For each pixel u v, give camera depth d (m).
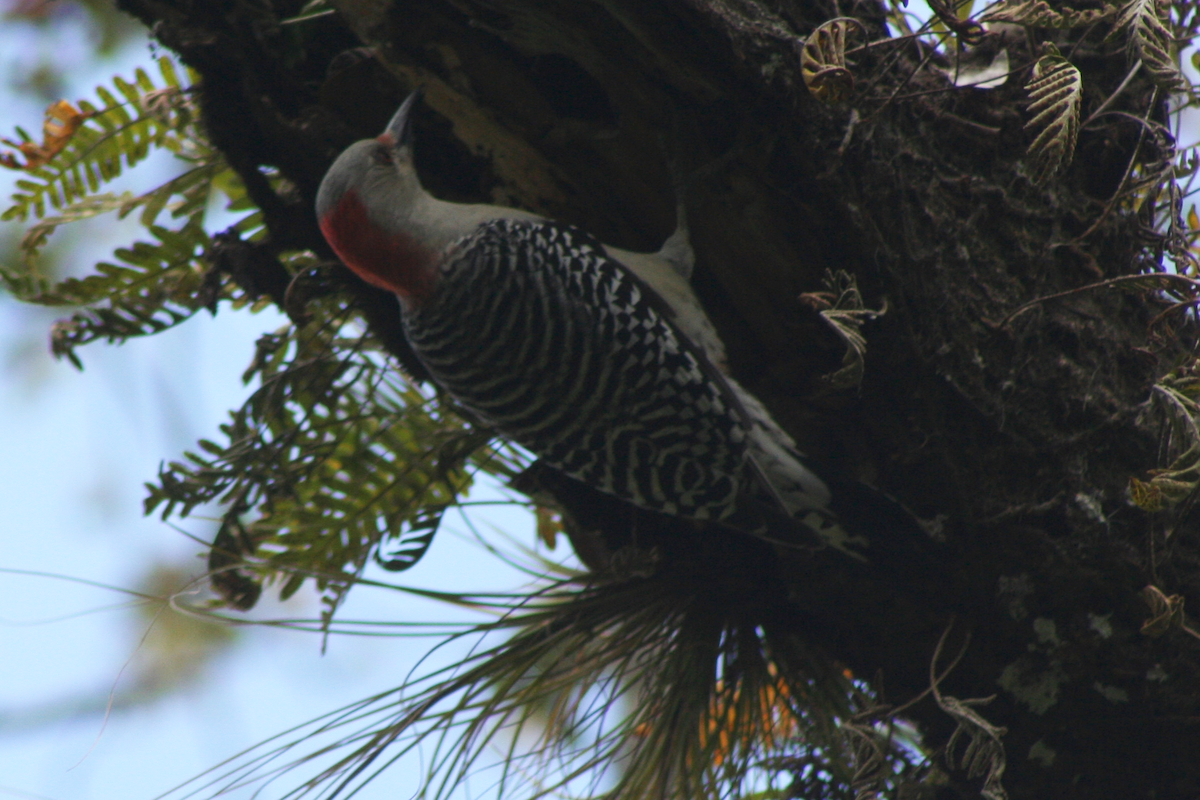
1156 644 5.58
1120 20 5.16
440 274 6.88
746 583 6.94
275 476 7.34
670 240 6.54
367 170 6.64
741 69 5.48
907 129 5.60
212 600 7.53
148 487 7.23
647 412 6.66
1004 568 5.70
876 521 5.95
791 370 6.40
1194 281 5.16
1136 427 5.66
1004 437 5.61
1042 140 4.93
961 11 5.86
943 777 6.20
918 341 5.57
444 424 7.91
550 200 6.96
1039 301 5.38
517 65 6.15
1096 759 5.82
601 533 7.53
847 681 6.95
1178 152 5.79
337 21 6.17
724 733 7.07
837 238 5.62
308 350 7.56
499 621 6.93
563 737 7.21
